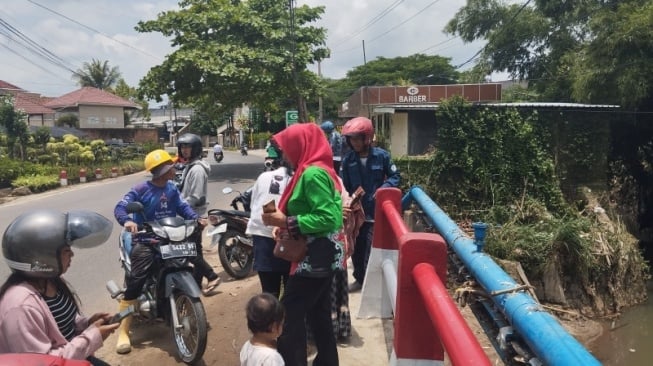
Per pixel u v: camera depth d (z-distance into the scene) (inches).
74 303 106.0
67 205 546.6
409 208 277.4
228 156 1477.6
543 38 1006.4
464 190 558.6
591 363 57.6
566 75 873.5
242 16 767.7
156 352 175.8
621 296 441.1
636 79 603.2
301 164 123.6
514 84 1244.5
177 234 173.5
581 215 533.3
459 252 146.9
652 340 374.0
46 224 93.4
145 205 187.8
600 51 642.8
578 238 411.2
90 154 950.4
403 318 96.9
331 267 126.1
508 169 552.1
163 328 196.2
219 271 277.0
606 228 481.7
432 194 558.3
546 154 557.6
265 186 160.6
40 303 92.4
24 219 94.6
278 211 120.6
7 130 947.3
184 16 769.6
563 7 949.2
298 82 803.4
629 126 712.4
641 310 434.9
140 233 175.2
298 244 123.6
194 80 786.8
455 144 557.0
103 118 1814.7
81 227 97.1
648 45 605.3
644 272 491.5
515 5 1050.1
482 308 130.6
